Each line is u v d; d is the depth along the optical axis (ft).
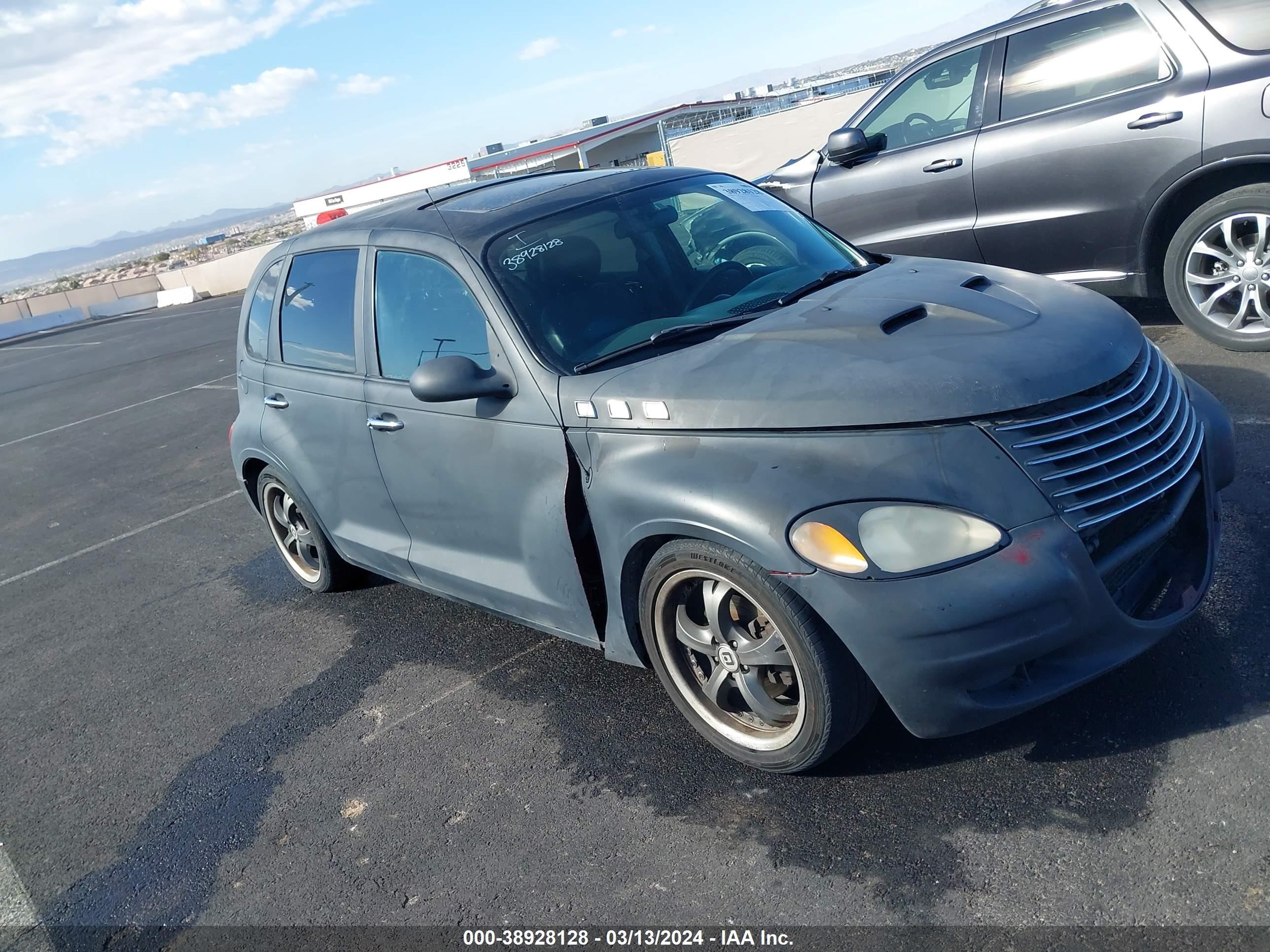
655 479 9.46
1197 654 9.95
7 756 14.55
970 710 8.32
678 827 9.51
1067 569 8.16
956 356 9.07
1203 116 16.51
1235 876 7.45
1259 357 16.96
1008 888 7.86
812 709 8.90
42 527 27.63
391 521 13.83
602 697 12.17
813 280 11.98
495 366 11.19
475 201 13.35
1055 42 18.47
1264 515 12.12
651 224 12.50
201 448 32.32
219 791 12.25
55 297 134.72
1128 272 18.39
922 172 20.40
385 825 10.73
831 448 8.68
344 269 13.98
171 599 19.54
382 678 14.07
